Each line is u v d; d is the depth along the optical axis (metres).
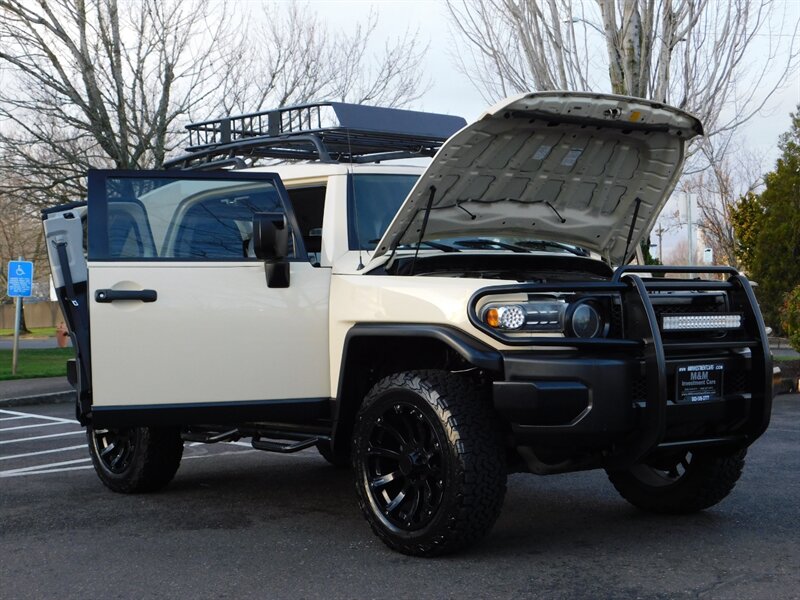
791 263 25.36
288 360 5.00
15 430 10.47
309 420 5.20
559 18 14.48
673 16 13.98
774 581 4.05
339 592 4.02
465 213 5.18
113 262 4.89
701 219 33.03
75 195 19.00
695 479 5.16
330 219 5.29
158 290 4.91
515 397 4.23
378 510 4.64
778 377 5.10
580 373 4.21
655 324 4.34
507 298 4.39
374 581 4.15
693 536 4.86
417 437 4.58
